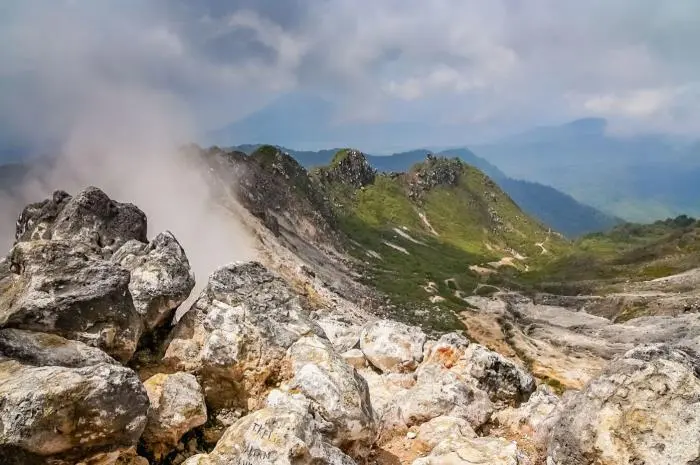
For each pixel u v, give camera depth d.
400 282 130.38
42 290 12.11
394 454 15.16
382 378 20.84
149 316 14.40
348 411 12.89
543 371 69.75
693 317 87.81
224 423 13.80
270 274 17.05
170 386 12.73
